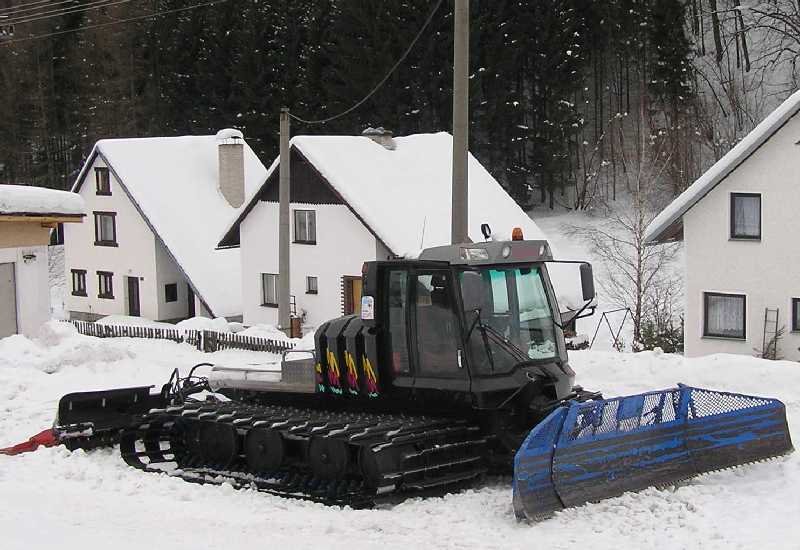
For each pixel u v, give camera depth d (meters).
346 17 52.53
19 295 25.52
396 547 9.35
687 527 9.70
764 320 27.92
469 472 11.27
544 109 52.88
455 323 11.36
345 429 11.23
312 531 9.95
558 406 11.28
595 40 55.44
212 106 60.69
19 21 60.34
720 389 15.78
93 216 46.00
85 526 10.34
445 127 51.22
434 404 11.75
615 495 10.55
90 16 64.44
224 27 59.81
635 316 33.84
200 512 10.80
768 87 53.47
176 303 44.53
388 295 12.00
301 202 37.62
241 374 13.79
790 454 11.87
